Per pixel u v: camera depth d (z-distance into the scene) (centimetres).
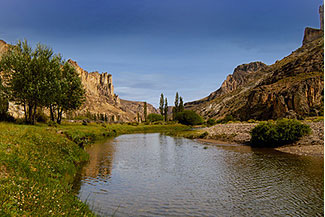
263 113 12350
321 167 2008
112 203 1260
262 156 2691
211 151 3238
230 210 1173
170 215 1116
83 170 1978
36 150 1480
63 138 2306
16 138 1509
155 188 1535
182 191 1474
